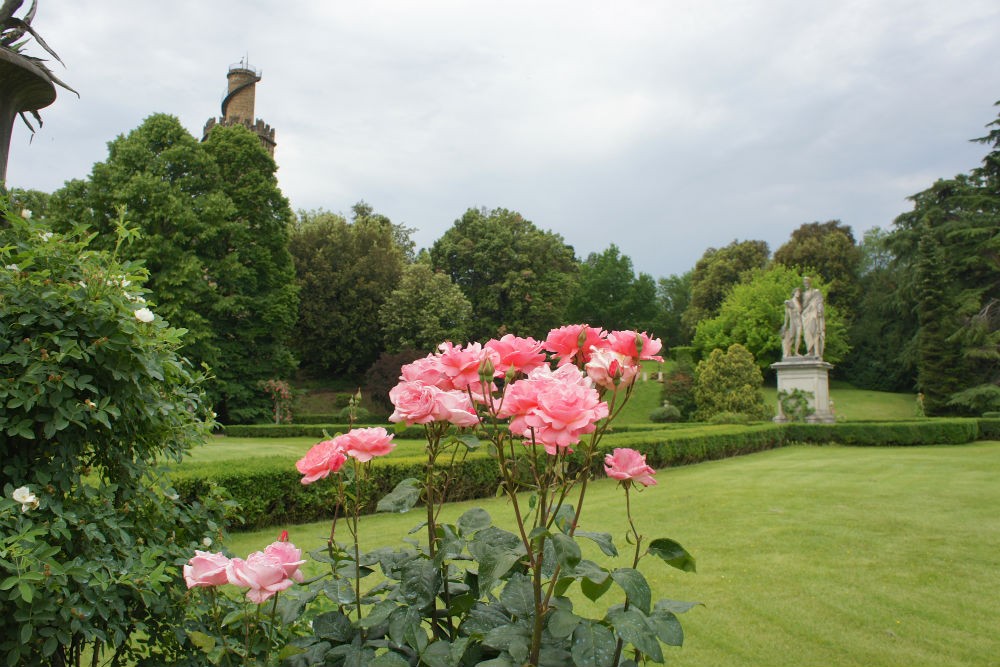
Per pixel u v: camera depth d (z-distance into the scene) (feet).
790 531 22.07
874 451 50.47
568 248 145.48
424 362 6.16
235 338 83.25
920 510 25.50
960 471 36.06
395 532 22.43
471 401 5.77
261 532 22.63
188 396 9.36
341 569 6.15
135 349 7.65
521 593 5.65
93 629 6.63
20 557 6.14
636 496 29.66
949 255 97.50
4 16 20.62
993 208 99.35
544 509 5.49
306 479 5.64
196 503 9.14
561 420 4.80
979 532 21.88
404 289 115.34
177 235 71.46
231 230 78.18
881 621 13.97
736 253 157.17
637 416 101.30
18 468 7.07
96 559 6.95
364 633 6.00
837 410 107.65
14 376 7.01
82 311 7.47
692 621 13.98
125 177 72.33
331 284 115.34
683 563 5.43
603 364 5.38
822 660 12.11
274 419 85.56
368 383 107.86
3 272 7.27
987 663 12.00
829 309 123.54
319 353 116.06
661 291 201.36
